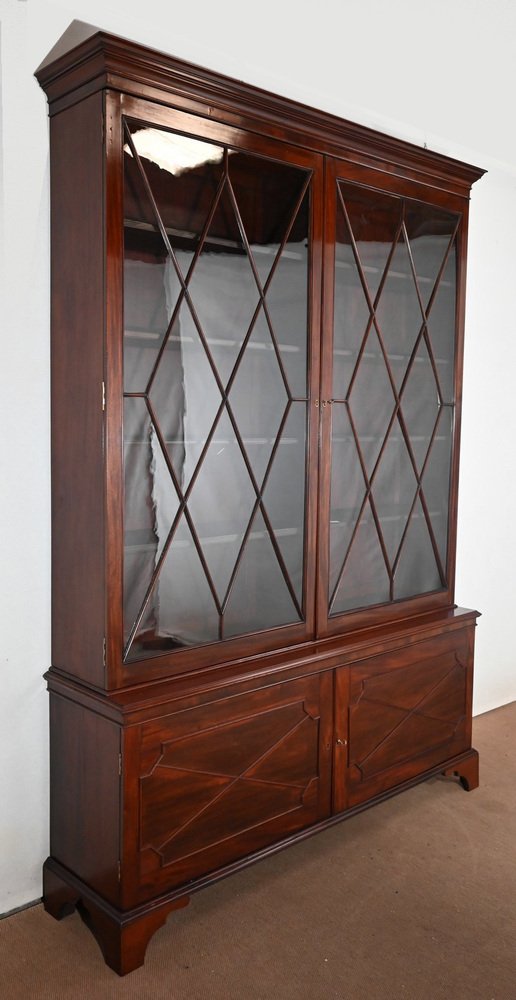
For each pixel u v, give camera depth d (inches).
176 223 74.2
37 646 82.1
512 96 105.6
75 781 79.0
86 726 76.7
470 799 107.3
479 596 135.5
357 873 89.8
